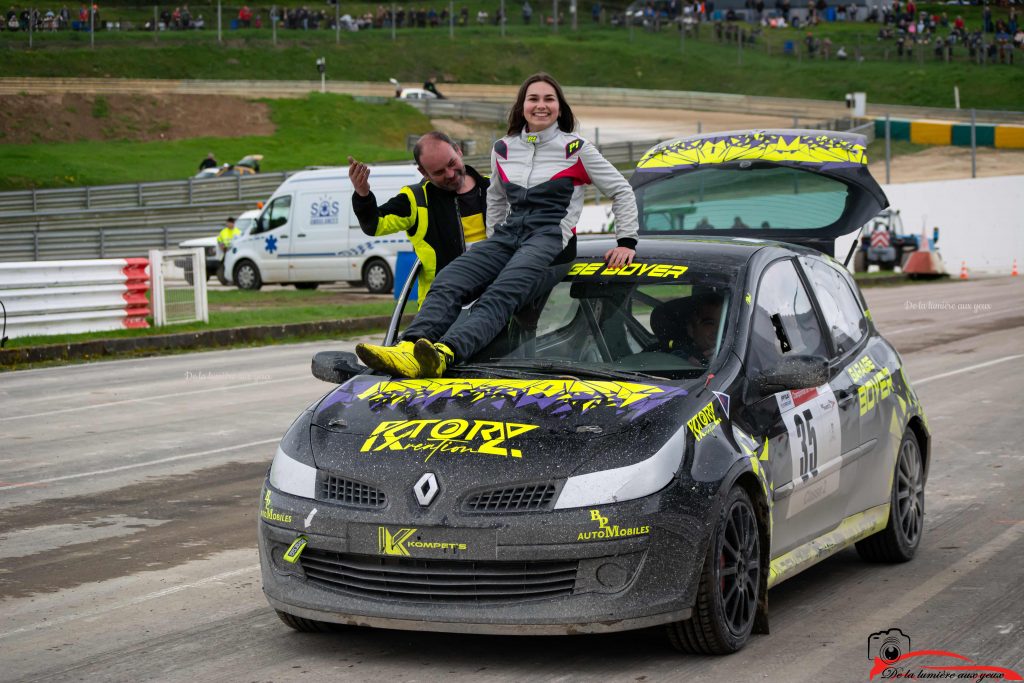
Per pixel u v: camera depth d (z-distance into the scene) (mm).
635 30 132875
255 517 10562
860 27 130500
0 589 8398
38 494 11641
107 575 8734
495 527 6137
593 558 6113
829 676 6316
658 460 6301
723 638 6484
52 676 6566
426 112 104625
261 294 38625
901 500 8859
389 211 8188
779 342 7625
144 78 111188
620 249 7832
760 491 6805
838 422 7848
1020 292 40594
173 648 7023
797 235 11219
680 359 7168
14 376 21234
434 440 6539
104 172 81125
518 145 7824
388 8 143875
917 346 23875
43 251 52156
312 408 7234
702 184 11711
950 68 113938
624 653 6680
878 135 88688
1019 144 84562
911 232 61375
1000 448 13500
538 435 6453
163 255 27219
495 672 6398
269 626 7438
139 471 12719
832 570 8680
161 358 24078
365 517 6332
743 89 116500
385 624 6344
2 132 90750
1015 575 8422
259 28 130500
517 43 126688
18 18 116688
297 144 94375
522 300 7492
